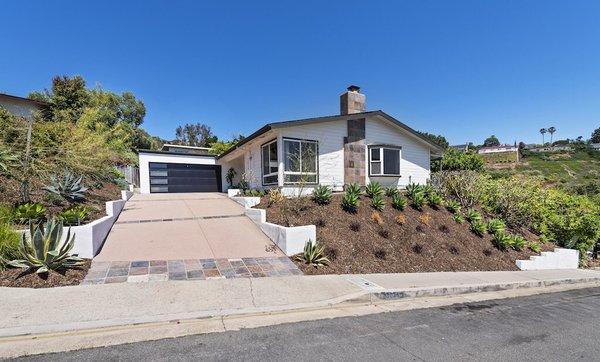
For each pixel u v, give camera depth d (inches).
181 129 2251.5
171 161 782.5
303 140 524.4
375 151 600.7
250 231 348.2
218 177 845.2
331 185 550.3
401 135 647.8
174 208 456.4
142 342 144.1
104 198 432.5
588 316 224.4
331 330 167.3
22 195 307.6
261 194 515.5
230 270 243.6
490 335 175.3
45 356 129.4
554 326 197.6
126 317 162.6
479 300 245.6
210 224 367.6
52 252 206.1
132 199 538.3
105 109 962.1
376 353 144.5
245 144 592.7
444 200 503.8
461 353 150.6
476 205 527.5
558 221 489.7
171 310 174.4
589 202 528.1
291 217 351.6
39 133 397.7
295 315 185.8
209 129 2282.2
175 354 134.5
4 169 323.0
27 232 231.3
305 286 226.7
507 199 516.4
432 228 395.9
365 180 589.9
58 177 364.8
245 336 155.0
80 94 807.7
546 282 319.0
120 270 227.0
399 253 327.6
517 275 333.7
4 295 176.4
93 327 151.9
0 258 201.3
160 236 312.2
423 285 251.4
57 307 167.9
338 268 275.3
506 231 462.9
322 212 370.6
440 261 334.3
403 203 420.8
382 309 207.0
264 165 580.1
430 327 180.9
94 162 462.0
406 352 147.5
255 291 209.8
